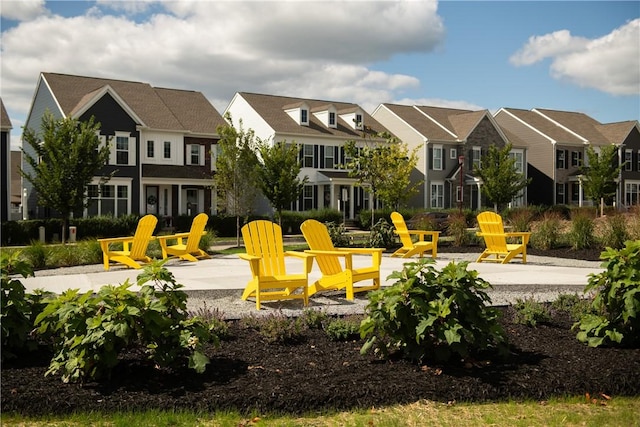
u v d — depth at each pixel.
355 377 4.79
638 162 50.16
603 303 5.85
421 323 4.76
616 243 15.41
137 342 5.21
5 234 24.59
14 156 48.25
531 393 4.62
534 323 6.38
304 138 36.53
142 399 4.34
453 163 42.19
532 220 19.06
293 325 6.02
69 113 30.09
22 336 5.05
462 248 16.86
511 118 49.44
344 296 8.36
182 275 10.88
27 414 4.15
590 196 40.78
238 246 21.17
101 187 25.12
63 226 23.72
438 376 4.83
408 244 14.65
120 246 15.02
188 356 4.81
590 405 4.48
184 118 34.97
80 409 4.21
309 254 7.73
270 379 4.75
